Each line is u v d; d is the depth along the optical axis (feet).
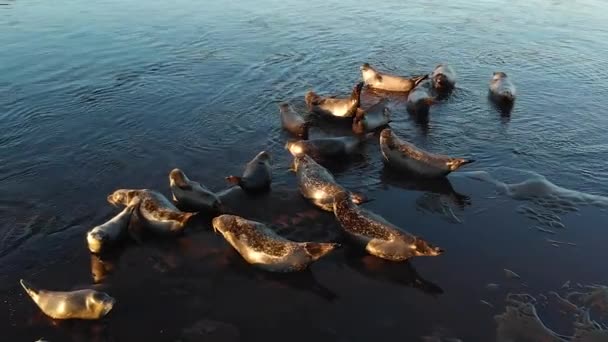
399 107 41.78
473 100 43.14
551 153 33.99
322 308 20.68
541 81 47.93
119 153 33.65
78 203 28.07
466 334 19.30
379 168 32.04
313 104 39.75
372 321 19.99
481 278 22.26
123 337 19.34
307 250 22.15
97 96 42.73
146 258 23.66
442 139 35.99
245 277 22.49
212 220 26.43
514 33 64.49
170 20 66.59
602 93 45.01
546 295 21.22
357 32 63.05
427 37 61.77
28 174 31.14
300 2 79.97
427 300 21.03
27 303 21.03
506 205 27.73
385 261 23.39
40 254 23.97
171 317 20.27
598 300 20.85
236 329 19.67
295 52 54.60
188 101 41.93
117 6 73.67
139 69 48.91
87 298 19.84
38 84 44.98
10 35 58.49
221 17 68.90
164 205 25.85
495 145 35.17
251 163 30.37
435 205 27.86
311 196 27.94
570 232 25.35
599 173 31.37
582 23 70.03
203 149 34.30
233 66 50.06
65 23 63.87
